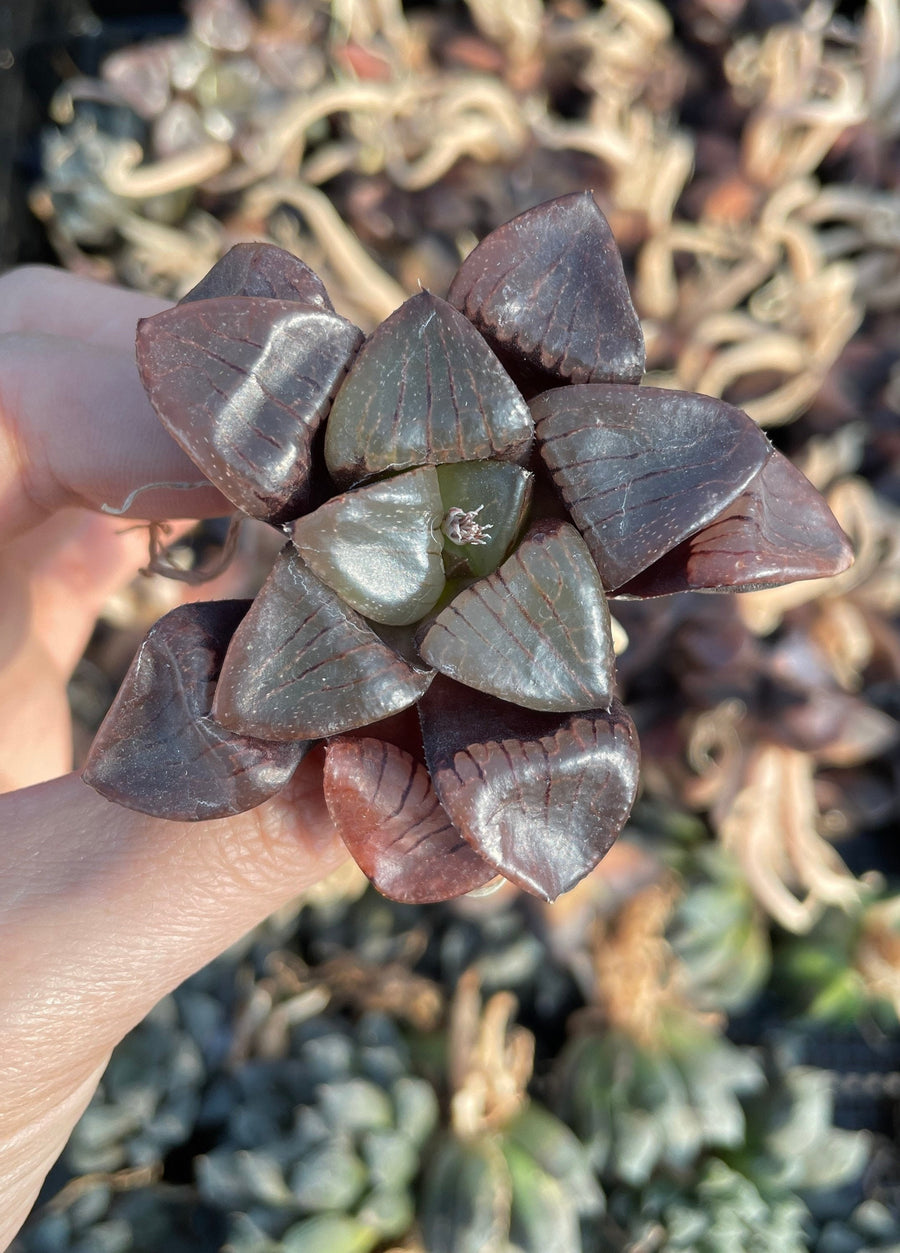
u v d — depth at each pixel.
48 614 0.15
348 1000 0.17
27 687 0.15
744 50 0.18
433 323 0.08
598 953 0.17
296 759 0.08
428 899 0.08
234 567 0.16
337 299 0.18
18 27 0.21
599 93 0.18
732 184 0.18
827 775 0.18
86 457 0.12
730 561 0.08
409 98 0.18
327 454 0.08
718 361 0.17
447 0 0.19
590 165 0.18
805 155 0.18
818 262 0.18
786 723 0.16
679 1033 0.17
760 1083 0.17
